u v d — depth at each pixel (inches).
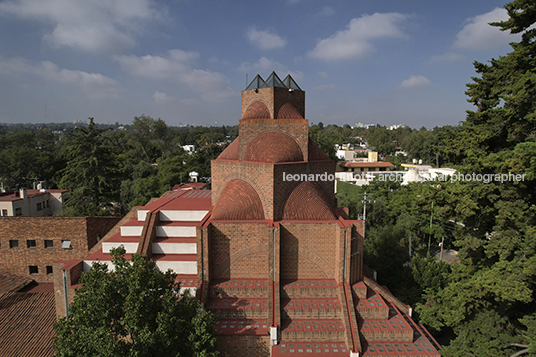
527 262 707.4
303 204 850.8
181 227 934.4
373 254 1212.5
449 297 866.1
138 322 523.5
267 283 802.2
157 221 956.6
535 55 853.8
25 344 784.3
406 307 819.4
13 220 1219.9
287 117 949.2
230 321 748.0
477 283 783.1
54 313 874.1
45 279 1233.4
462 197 819.4
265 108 952.3
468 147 928.3
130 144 4350.4
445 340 1005.2
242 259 823.1
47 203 2015.3
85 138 1943.9
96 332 506.9
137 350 502.9
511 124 868.6
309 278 831.7
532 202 860.6
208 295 786.2
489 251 806.5
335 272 825.5
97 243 1192.2
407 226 1626.5
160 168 2807.6
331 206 981.2
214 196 1026.1
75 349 513.0
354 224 810.2
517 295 688.4
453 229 1612.9
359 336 718.5
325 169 962.7
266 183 836.0
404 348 704.4
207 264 785.6
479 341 778.8
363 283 816.9
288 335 717.3
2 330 820.6
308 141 939.3
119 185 2416.3
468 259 933.2
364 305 769.6
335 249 819.4
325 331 719.7
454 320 794.8
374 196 2215.8
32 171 2842.0
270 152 875.4
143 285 554.3
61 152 3058.6
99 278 563.8
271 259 782.5
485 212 834.2
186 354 581.3
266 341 716.0
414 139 5610.2
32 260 1231.5
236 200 860.0
